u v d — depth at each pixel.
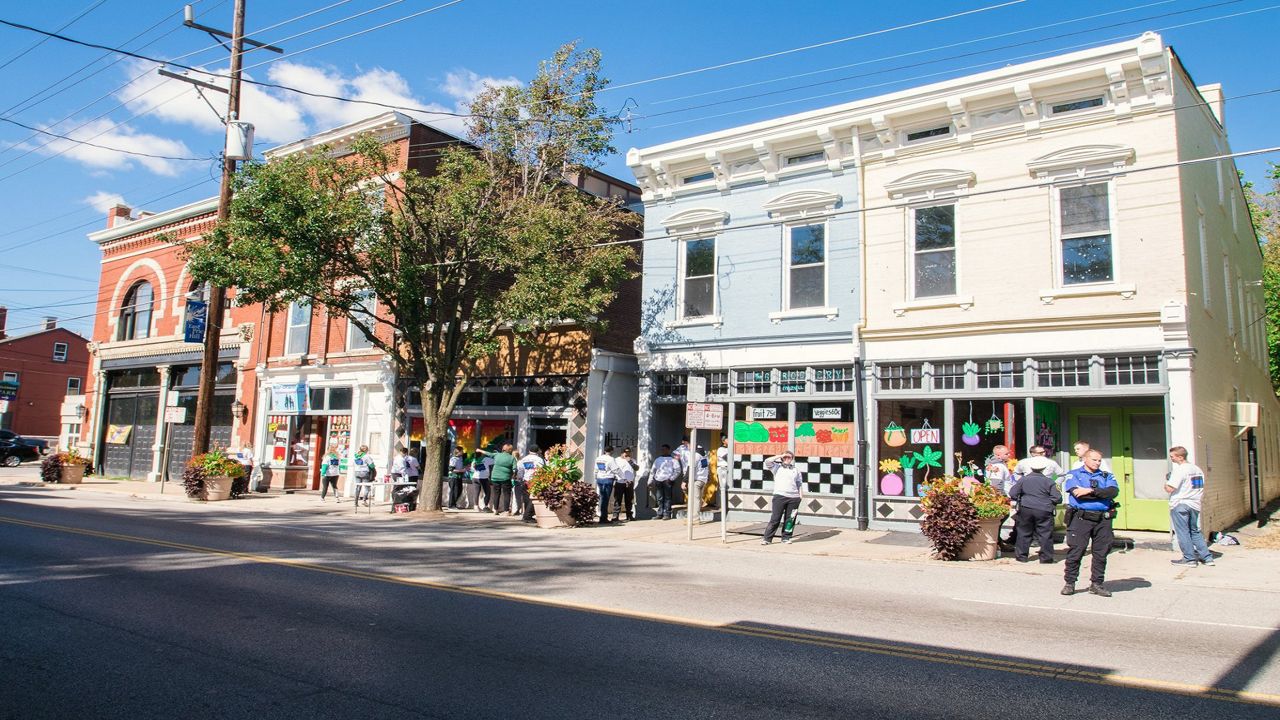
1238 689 6.25
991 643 7.65
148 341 34.41
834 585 11.05
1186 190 15.52
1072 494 10.55
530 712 5.59
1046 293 15.95
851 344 18.03
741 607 9.25
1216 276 17.97
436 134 26.28
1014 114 16.72
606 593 10.02
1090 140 15.88
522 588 10.25
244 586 9.90
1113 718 5.58
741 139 19.69
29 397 58.50
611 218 22.17
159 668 6.46
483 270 21.34
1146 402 16.03
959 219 17.09
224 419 31.42
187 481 24.84
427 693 5.96
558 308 19.16
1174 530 13.08
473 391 24.23
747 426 19.62
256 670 6.45
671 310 20.77
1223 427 17.28
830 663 6.89
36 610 8.36
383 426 26.03
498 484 21.72
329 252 19.33
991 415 16.58
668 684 6.27
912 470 17.27
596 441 21.81
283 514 21.12
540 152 21.95
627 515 20.41
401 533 16.80
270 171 18.42
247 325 30.75
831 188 18.81
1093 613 9.28
